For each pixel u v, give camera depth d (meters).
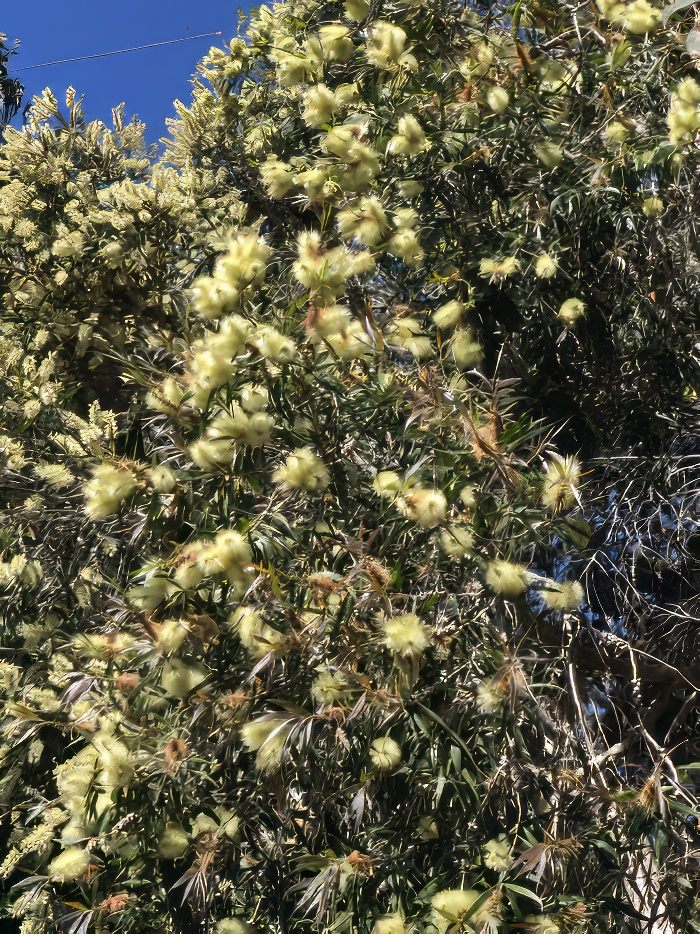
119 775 0.93
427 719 0.92
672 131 1.11
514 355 1.26
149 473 0.98
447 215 1.26
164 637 0.90
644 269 1.26
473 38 1.28
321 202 1.22
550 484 0.96
